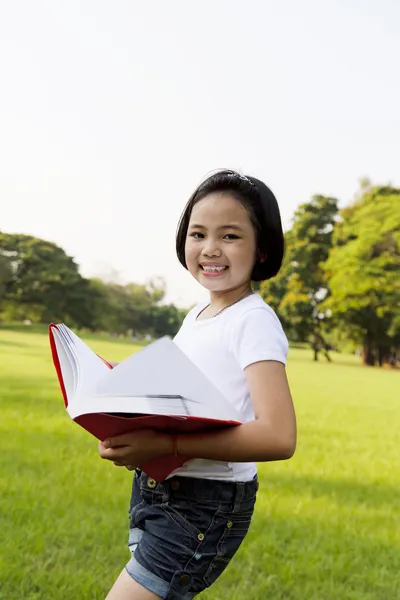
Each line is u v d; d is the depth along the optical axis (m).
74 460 6.06
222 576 3.52
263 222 2.09
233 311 2.03
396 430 10.02
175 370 1.82
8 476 5.21
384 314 42.38
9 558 3.49
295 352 52.53
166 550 1.95
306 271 45.47
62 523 4.09
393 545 4.29
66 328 2.02
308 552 3.93
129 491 5.02
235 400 1.96
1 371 15.45
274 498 5.20
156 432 1.81
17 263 56.78
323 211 45.97
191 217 2.12
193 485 1.96
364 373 27.83
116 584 1.99
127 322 67.12
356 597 3.39
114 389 1.78
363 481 6.27
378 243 41.69
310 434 9.05
